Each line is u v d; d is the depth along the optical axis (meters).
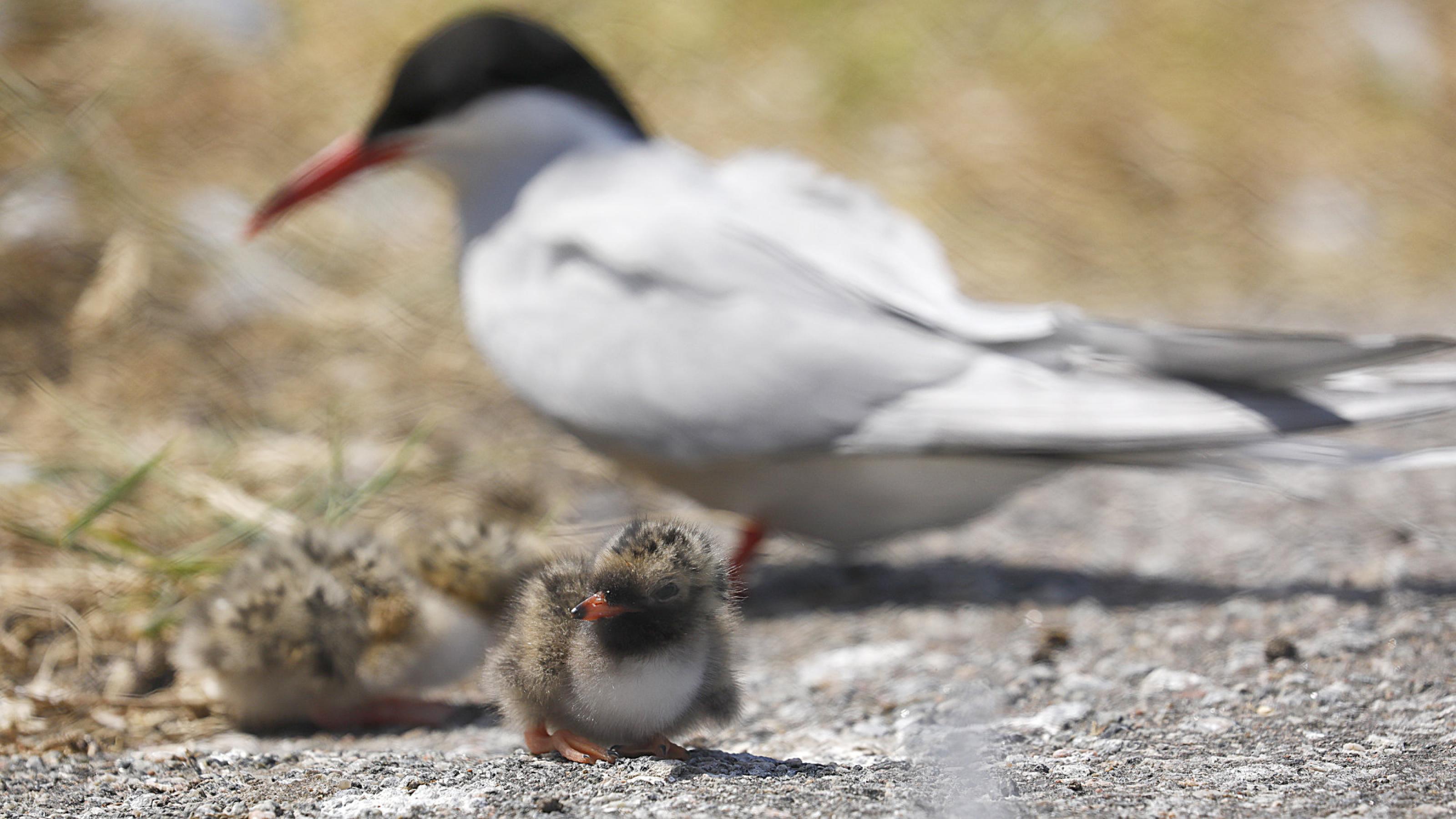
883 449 9.42
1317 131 22.45
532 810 5.81
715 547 6.82
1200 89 22.70
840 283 9.81
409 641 8.01
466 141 10.69
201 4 19.67
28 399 13.43
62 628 9.33
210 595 8.17
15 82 15.58
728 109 21.45
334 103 19.25
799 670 8.89
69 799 6.36
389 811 5.93
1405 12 24.52
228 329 15.16
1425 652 8.06
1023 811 5.79
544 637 6.60
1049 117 21.98
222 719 8.27
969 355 9.55
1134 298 18.80
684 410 9.66
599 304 9.91
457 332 15.62
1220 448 9.09
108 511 10.84
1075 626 9.37
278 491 11.81
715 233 9.92
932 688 8.23
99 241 15.53
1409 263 19.73
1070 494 13.17
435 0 21.30
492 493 12.23
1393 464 9.04
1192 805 5.83
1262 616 9.13
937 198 20.44
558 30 22.16
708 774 6.28
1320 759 6.49
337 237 17.03
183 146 17.97
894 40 22.72
